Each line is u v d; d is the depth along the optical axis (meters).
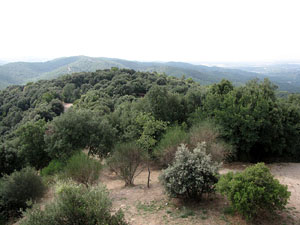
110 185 8.55
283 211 4.83
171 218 4.88
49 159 14.73
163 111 13.41
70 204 3.62
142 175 9.77
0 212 8.01
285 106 13.12
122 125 14.08
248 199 4.18
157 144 10.34
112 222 3.65
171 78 70.94
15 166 14.24
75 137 11.76
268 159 12.84
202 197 5.83
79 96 54.25
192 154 5.53
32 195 8.03
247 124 10.48
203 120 11.83
